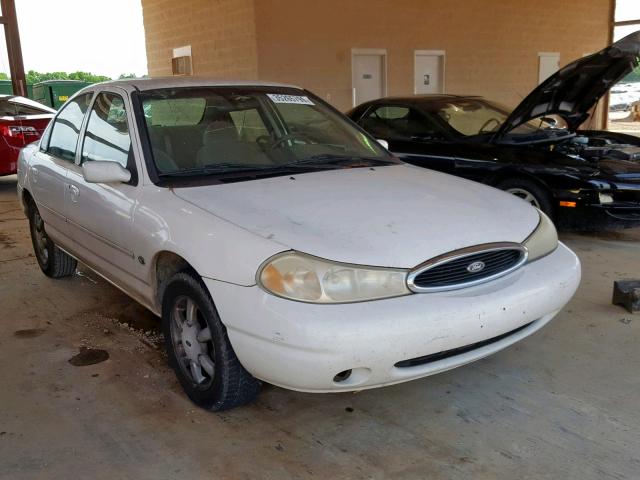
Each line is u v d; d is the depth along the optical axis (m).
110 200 3.38
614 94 22.22
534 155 5.62
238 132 3.62
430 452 2.57
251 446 2.65
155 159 3.25
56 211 4.20
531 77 16.55
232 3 12.16
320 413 2.90
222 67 12.97
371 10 13.07
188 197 2.97
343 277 2.40
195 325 2.91
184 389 3.02
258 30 11.69
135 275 3.28
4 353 3.62
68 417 2.91
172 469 2.50
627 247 5.50
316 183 3.16
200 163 3.35
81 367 3.42
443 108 6.57
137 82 3.70
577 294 4.32
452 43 14.62
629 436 2.64
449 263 2.55
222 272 2.56
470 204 3.00
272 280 2.41
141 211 3.08
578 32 17.39
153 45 15.58
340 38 12.73
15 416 2.92
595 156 5.86
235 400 2.79
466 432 2.71
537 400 2.95
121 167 3.23
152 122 3.40
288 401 3.01
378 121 6.95
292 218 2.68
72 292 4.66
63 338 3.82
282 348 2.38
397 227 2.64
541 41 16.48
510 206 3.12
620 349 3.46
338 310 2.37
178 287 2.88
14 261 5.57
